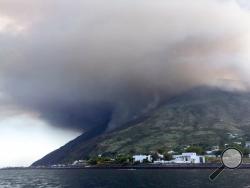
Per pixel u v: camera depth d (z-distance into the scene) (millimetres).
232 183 176125
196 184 182375
